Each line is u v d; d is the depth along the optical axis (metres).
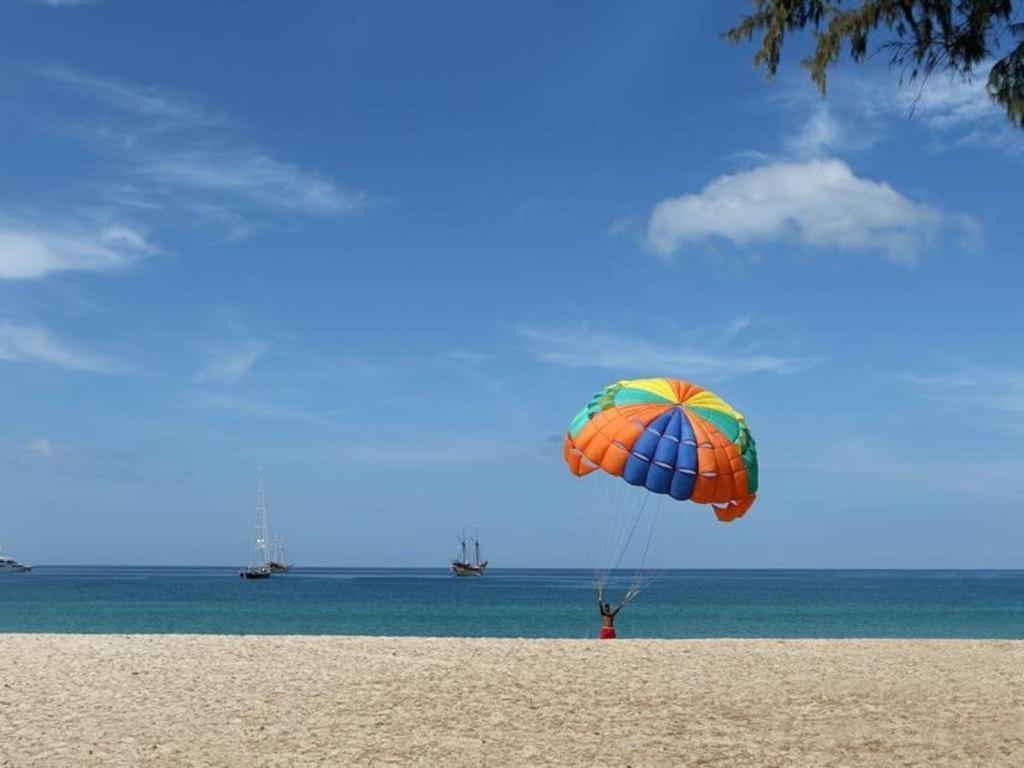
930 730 12.13
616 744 11.30
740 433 21.91
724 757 10.73
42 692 14.27
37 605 83.75
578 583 177.75
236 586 146.38
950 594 120.62
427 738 11.52
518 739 11.51
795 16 12.23
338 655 18.23
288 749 10.93
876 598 105.38
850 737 11.73
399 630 53.88
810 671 16.77
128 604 86.44
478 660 17.69
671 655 18.55
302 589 132.62
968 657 18.67
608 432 21.64
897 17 12.02
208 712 12.98
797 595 115.25
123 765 10.17
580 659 17.92
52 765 10.13
